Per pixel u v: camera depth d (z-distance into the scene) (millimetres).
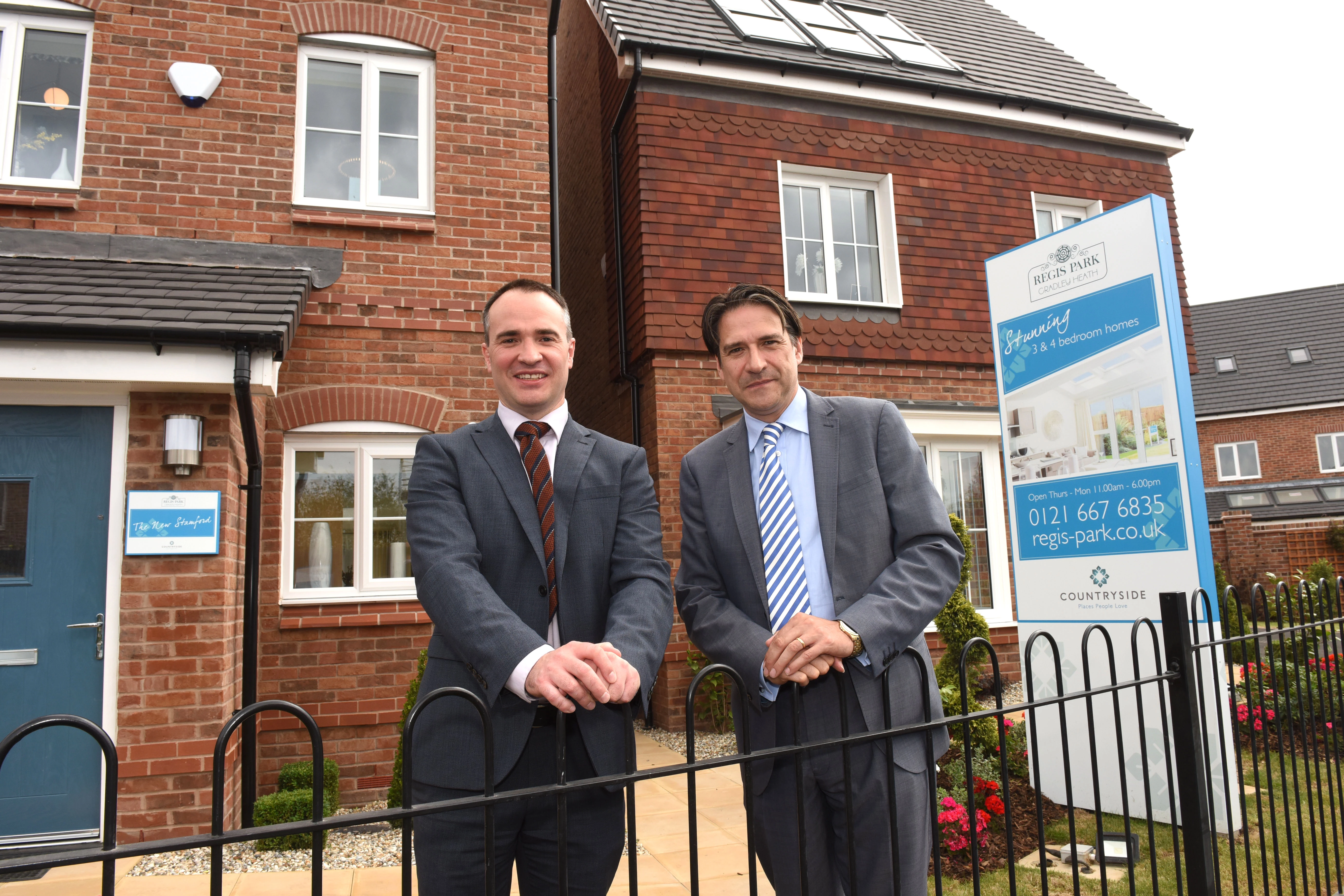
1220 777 3957
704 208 7098
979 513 7637
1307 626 3117
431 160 5945
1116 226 4383
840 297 7656
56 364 4066
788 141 7465
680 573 2473
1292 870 2764
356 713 5191
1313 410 20406
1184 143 8742
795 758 1651
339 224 5621
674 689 6504
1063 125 8281
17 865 1041
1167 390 4145
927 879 2127
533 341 2064
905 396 7523
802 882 1608
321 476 5500
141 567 4324
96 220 5191
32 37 5348
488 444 2072
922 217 7805
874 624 1896
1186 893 2434
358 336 5582
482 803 1342
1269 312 23062
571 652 1559
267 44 5621
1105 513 4371
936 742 2197
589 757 1898
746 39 7590
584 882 1891
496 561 1969
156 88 5383
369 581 5395
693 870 1469
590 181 8742
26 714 4246
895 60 8133
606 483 2086
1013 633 7438
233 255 5293
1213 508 19094
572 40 9672
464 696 1362
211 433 4504
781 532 2277
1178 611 2244
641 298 7004
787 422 2383
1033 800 4297
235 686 4664
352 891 3516
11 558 4363
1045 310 4711
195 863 3969
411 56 6020
